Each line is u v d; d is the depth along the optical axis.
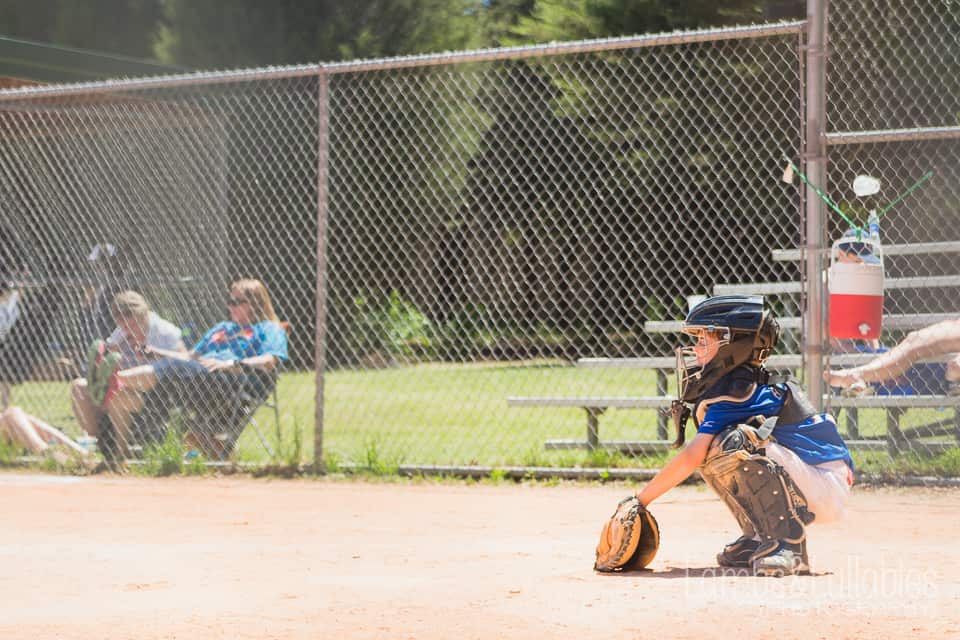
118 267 40.16
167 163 44.00
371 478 27.89
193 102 43.69
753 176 51.09
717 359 15.14
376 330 57.19
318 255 28.70
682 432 15.59
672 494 24.72
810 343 23.56
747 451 14.88
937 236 46.09
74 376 36.31
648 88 53.31
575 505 23.73
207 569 16.31
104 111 42.53
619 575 15.27
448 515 22.52
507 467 27.58
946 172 45.88
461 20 69.00
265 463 29.38
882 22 45.69
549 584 14.59
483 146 58.56
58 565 16.67
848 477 15.32
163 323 32.06
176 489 26.84
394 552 17.89
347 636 11.84
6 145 45.81
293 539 19.50
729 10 53.50
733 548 15.89
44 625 12.59
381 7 67.25
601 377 48.56
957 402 25.23
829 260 23.84
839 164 42.56
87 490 26.89
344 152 57.84
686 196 52.94
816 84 23.61
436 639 11.64
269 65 69.12
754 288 30.81
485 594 13.95
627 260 55.34
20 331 39.25
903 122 46.25
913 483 24.61
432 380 49.81
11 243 40.25
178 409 30.50
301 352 55.88
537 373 50.88
